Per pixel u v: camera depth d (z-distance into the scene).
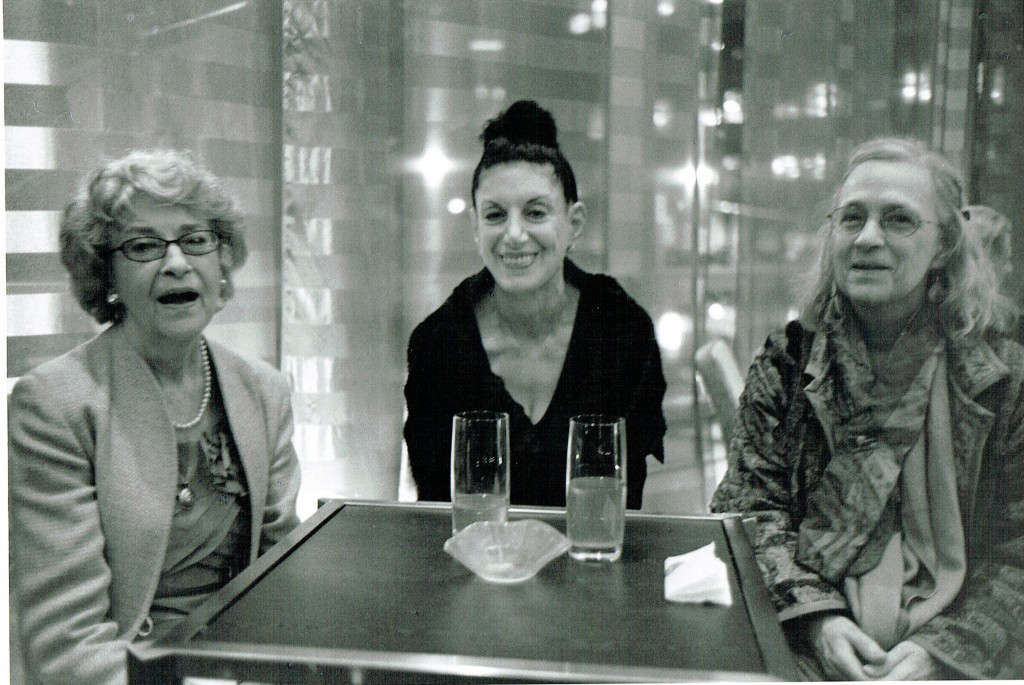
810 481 1.83
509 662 0.88
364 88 1.92
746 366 2.04
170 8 1.76
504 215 1.83
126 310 1.43
